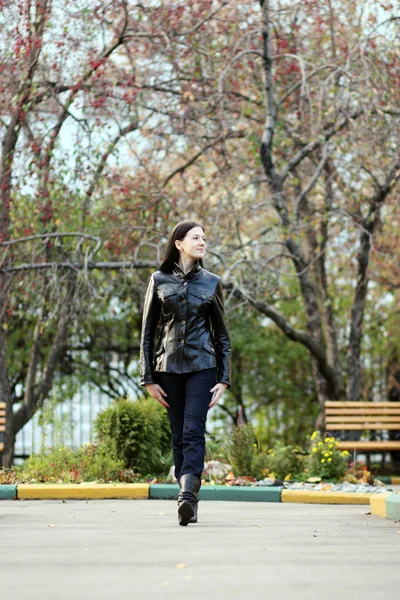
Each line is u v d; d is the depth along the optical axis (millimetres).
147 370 6895
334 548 5250
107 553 4973
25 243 16391
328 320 18391
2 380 16609
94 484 11227
